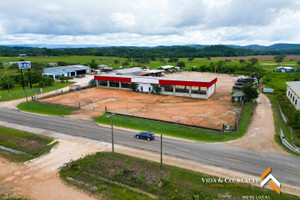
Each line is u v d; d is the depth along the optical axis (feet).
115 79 222.07
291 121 120.78
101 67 437.17
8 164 82.74
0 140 103.09
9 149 95.61
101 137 104.17
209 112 141.38
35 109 154.10
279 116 133.39
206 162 79.71
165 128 114.62
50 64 426.51
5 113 145.59
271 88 210.79
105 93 204.13
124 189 66.44
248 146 92.48
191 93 185.16
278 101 171.32
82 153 88.79
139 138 102.22
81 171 76.59
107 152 88.79
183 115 135.54
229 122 122.31
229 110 145.59
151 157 84.17
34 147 95.96
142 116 134.41
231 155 84.69
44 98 186.50
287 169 74.38
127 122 124.36
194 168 76.07
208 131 109.40
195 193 63.41
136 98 182.60
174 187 66.08
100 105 161.07
